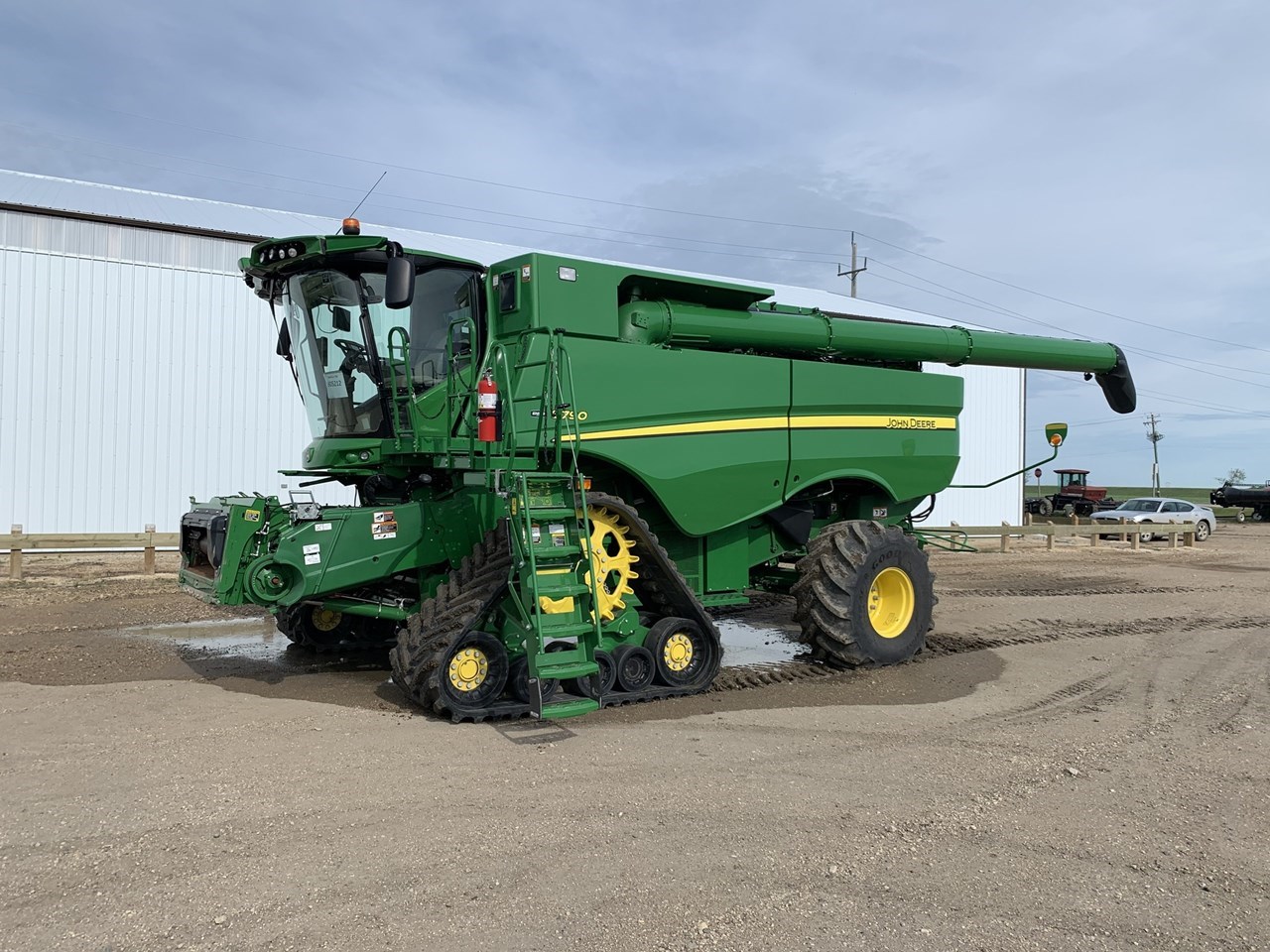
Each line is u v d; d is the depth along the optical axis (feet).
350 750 16.42
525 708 19.20
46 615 32.73
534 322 21.31
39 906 10.48
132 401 53.21
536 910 10.66
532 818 13.43
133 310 53.31
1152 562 61.05
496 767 15.78
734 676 23.71
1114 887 11.73
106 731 17.31
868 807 14.29
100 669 23.59
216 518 20.89
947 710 20.85
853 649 24.75
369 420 22.33
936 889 11.51
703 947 9.96
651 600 22.72
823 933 10.33
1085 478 153.17
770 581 29.35
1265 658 27.55
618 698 20.52
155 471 53.83
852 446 26.99
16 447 50.19
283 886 11.08
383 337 21.94
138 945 9.68
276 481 57.57
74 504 51.67
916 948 10.06
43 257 50.93
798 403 25.66
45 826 12.71
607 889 11.26
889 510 30.01
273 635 29.37
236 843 12.26
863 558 25.05
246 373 56.65
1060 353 33.63
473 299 22.56
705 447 23.67
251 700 20.11
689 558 24.85
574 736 17.97
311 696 20.74
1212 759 17.37
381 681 22.61
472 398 21.33
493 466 20.15
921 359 30.07
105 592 38.55
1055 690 23.08
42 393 50.83
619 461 22.06
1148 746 18.19
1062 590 44.39
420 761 15.93
